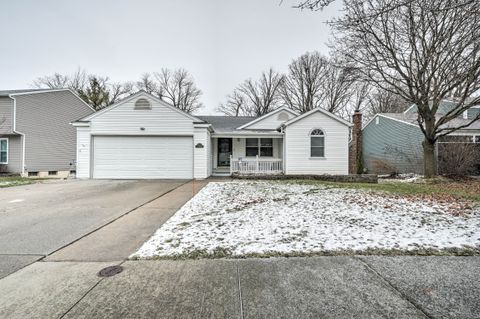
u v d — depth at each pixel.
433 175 11.93
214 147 15.64
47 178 14.14
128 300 2.30
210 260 3.15
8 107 15.84
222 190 8.85
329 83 30.31
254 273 2.81
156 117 12.82
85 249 3.55
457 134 14.92
